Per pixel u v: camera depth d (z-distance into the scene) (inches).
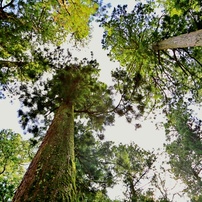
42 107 389.7
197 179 704.4
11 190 265.6
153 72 458.3
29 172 172.9
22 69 482.3
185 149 725.3
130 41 428.5
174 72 459.8
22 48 485.7
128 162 561.0
